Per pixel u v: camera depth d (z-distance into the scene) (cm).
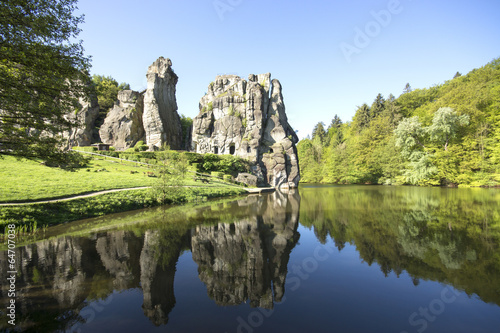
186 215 1992
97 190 2402
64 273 851
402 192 3675
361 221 1725
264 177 5925
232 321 585
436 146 4741
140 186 2869
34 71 1070
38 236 1324
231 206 2552
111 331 532
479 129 4262
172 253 1076
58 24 1098
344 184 6562
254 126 6200
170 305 659
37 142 1270
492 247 1111
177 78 7162
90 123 6091
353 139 8038
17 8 952
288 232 1463
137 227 1551
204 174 4909
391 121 6688
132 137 6300
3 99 1010
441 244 1173
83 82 1259
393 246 1165
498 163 4088
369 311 632
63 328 541
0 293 700
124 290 739
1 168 2762
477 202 2464
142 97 6812
